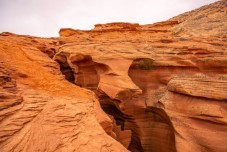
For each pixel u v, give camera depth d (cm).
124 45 2025
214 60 1631
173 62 1733
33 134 699
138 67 1788
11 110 754
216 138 1040
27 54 1803
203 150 1048
